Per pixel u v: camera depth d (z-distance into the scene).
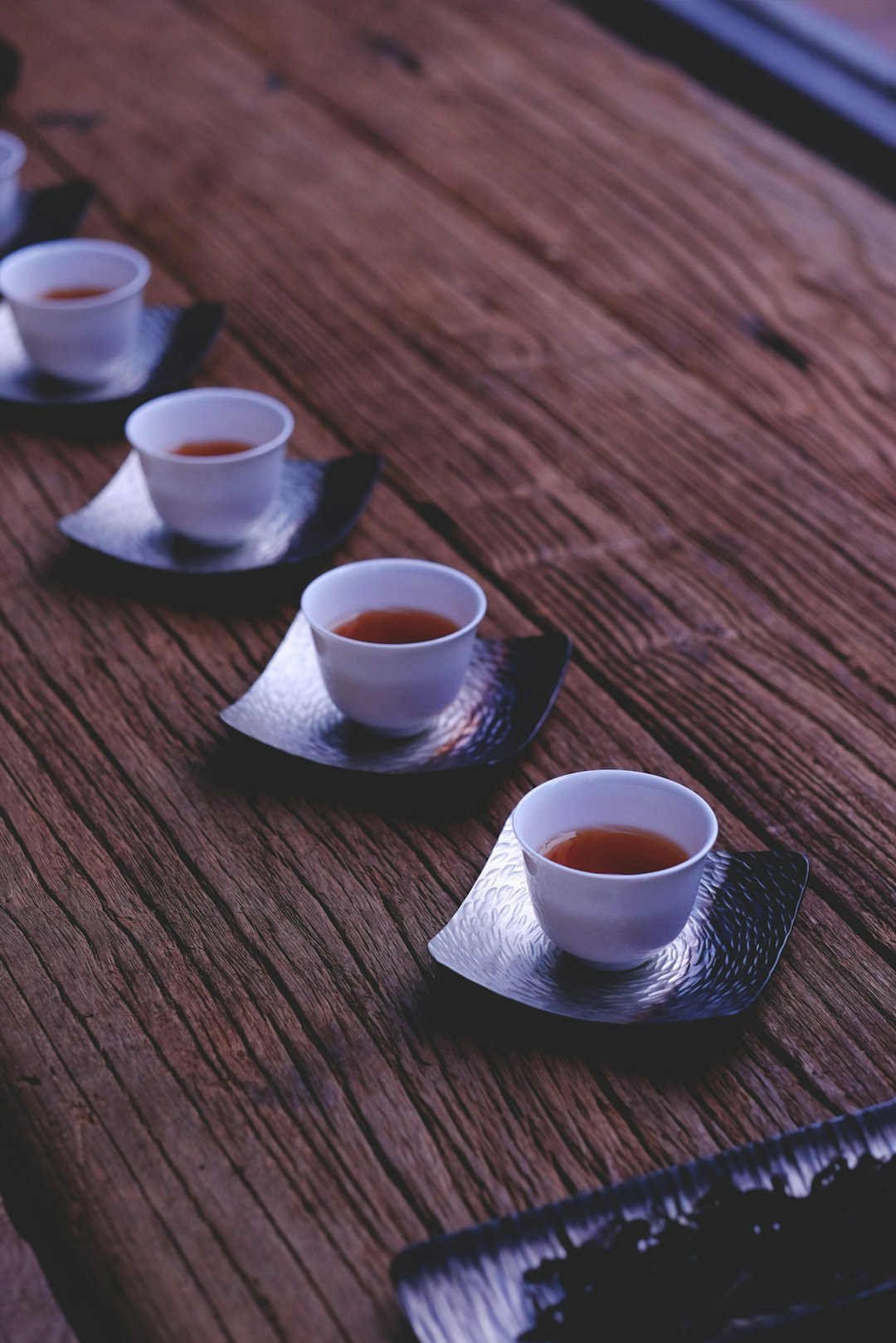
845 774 1.12
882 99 1.70
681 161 1.64
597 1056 1.00
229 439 1.25
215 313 1.40
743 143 1.67
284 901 1.06
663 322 1.45
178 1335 0.93
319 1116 0.98
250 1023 1.01
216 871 1.07
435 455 1.32
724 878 1.05
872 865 1.08
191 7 2.02
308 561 1.22
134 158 1.63
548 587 1.22
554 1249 0.92
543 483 1.30
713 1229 0.92
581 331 1.43
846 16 1.86
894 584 1.23
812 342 1.43
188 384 1.37
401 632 1.12
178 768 1.12
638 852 1.02
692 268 1.50
